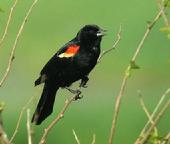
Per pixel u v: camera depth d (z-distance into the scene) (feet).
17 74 66.90
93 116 59.98
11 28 73.82
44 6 83.46
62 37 79.25
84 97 63.52
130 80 66.69
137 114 59.82
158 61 71.97
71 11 84.23
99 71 69.82
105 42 75.66
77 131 57.88
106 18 82.74
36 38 76.64
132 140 56.80
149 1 82.38
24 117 55.98
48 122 57.11
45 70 27.78
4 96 62.49
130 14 81.71
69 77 27.78
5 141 15.67
